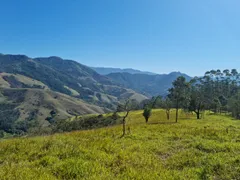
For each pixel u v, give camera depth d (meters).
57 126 94.50
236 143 16.50
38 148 13.45
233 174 9.83
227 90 149.38
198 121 48.38
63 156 11.63
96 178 8.52
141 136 20.17
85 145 14.39
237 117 86.31
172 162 11.86
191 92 81.12
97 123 82.19
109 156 11.76
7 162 10.63
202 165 11.23
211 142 16.92
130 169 9.88
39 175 8.74
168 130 24.84
